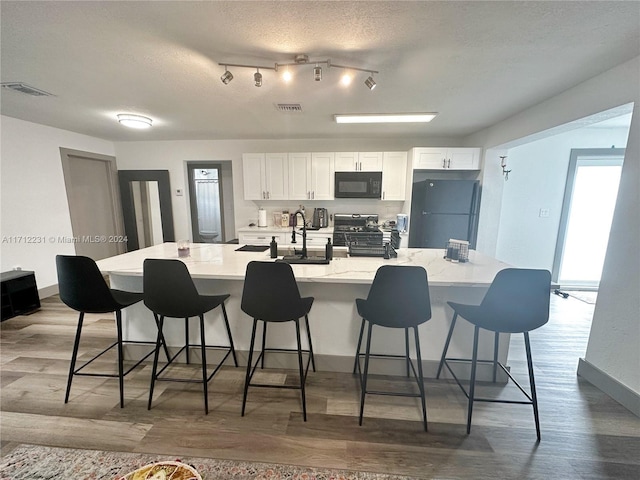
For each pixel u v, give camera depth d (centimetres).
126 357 239
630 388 186
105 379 215
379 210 493
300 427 173
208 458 153
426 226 420
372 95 264
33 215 368
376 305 168
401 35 168
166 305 179
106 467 147
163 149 498
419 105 292
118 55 192
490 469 147
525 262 434
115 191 502
